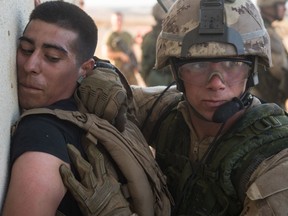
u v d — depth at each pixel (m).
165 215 1.47
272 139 1.41
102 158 1.32
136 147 1.44
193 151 1.58
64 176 1.24
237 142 1.45
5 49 1.21
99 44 7.84
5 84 1.21
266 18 4.09
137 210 1.38
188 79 1.48
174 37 1.50
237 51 1.44
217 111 1.46
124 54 5.76
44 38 1.31
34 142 1.24
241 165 1.42
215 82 1.44
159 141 1.69
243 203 1.43
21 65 1.33
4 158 1.20
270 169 1.36
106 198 1.28
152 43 4.55
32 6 1.62
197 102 1.48
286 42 7.27
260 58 1.57
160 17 4.57
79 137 1.33
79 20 1.35
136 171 1.38
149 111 1.73
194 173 1.54
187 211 1.56
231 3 1.48
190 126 1.58
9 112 1.25
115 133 1.38
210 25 1.44
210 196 1.51
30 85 1.33
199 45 1.44
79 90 1.42
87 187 1.27
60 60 1.33
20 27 1.41
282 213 1.31
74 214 1.31
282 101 4.00
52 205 1.22
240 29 1.46
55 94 1.35
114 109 1.40
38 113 1.30
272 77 3.94
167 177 1.64
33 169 1.21
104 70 1.47
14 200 1.19
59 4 1.34
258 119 1.46
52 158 1.23
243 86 1.49
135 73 5.82
